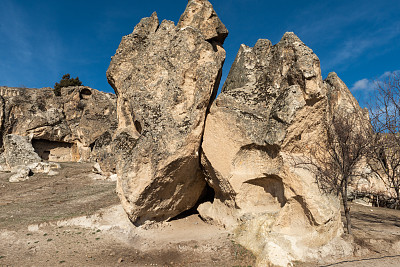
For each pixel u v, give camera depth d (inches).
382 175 761.6
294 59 479.5
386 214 639.8
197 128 496.4
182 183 525.3
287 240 424.5
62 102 1542.8
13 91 1739.7
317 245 422.0
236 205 492.1
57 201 738.8
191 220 573.0
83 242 482.9
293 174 438.0
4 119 1358.3
